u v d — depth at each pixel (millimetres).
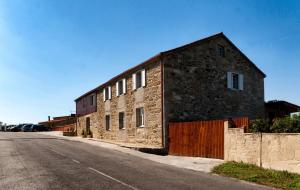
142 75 23578
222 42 24781
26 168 12391
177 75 21812
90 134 35375
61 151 18922
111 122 29531
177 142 19938
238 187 9391
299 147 10781
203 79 23156
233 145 14477
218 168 12906
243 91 25625
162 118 20953
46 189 8758
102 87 31922
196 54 23031
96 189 8773
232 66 25203
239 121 15734
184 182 9992
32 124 58406
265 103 27547
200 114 22609
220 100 23922
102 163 14125
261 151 12578
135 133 24516
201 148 18125
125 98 26469
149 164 14344
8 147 20906
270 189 9211
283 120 12234
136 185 9336
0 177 10508
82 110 39312
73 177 10609
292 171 11008
